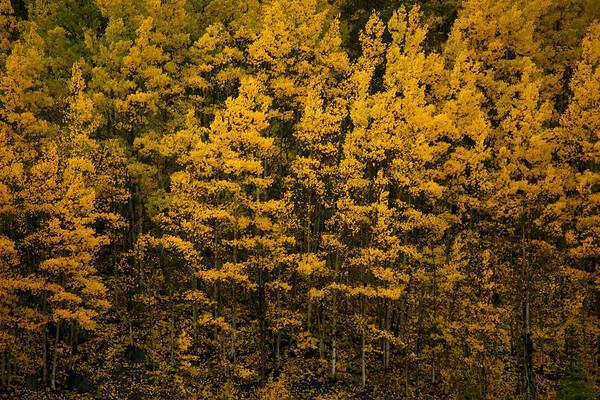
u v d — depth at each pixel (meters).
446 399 19.75
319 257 21.45
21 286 17.48
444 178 20.86
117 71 23.36
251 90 19.38
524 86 23.00
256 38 23.42
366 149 20.44
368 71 22.62
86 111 20.66
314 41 23.59
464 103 21.11
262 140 19.19
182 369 20.09
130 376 19.73
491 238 22.55
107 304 19.50
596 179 19.95
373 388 20.12
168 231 23.64
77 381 19.11
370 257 19.47
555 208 20.08
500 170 21.44
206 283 22.36
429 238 20.92
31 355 19.89
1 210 17.44
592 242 20.12
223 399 18.48
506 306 21.11
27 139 22.61
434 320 20.72
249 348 21.69
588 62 21.91
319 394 19.42
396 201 19.75
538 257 21.61
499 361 20.44
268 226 19.92
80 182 18.59
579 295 20.48
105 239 19.27
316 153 21.27
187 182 19.67
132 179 22.81
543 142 20.39
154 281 22.83
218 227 20.44
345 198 20.11
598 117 20.45
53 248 18.61
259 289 20.30
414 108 19.92
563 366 20.50
